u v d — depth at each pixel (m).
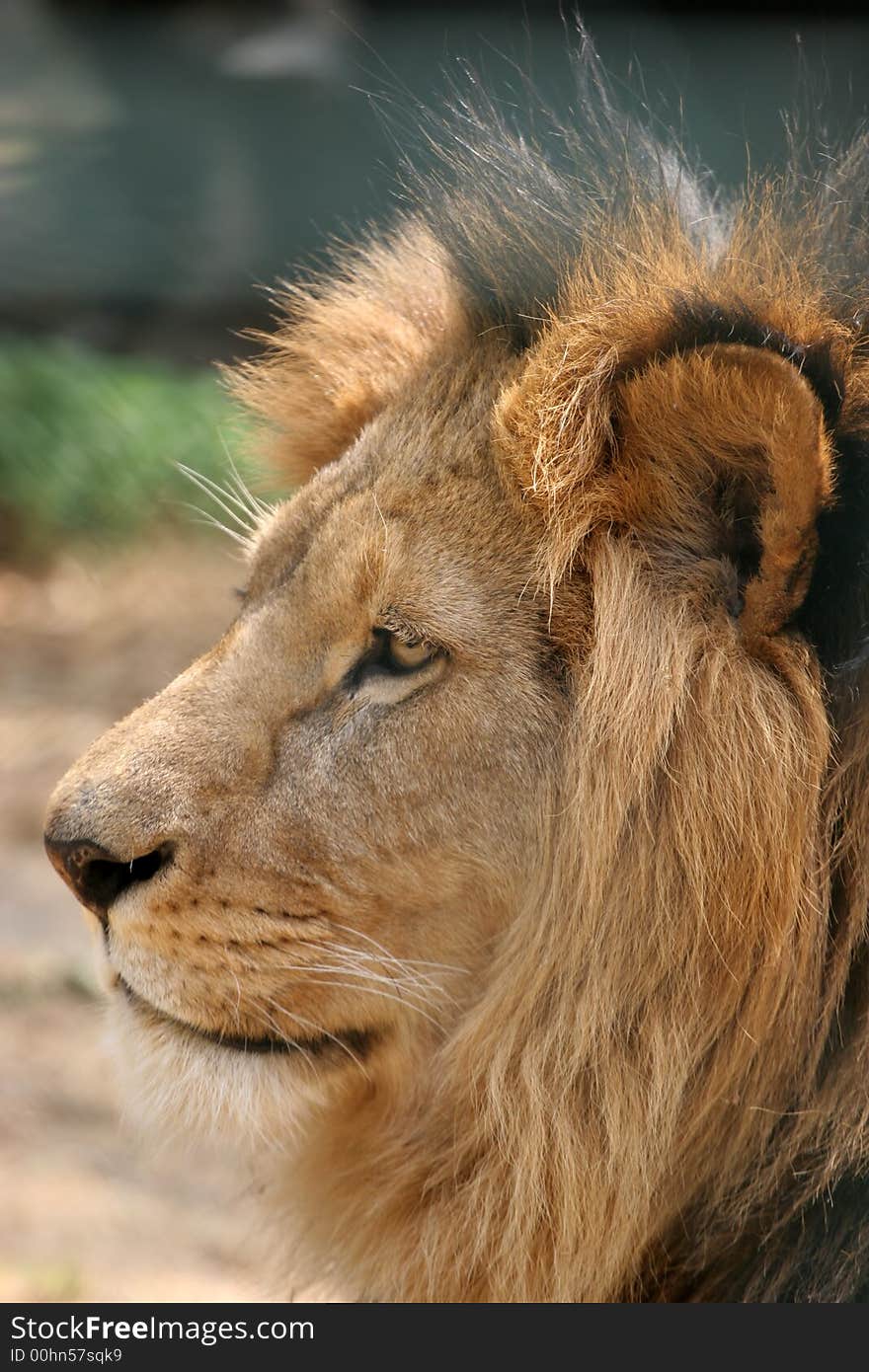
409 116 6.24
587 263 5.43
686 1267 5.32
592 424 5.06
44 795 16.70
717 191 6.45
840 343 4.82
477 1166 5.42
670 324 4.92
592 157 5.76
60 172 28.11
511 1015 5.26
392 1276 5.64
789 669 4.81
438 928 5.33
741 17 18.06
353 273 6.70
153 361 28.12
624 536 5.11
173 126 27.92
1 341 27.78
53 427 25.33
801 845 4.78
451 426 5.47
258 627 5.50
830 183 5.33
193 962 5.39
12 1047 12.13
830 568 4.85
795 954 4.86
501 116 6.16
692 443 4.95
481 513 5.27
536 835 5.18
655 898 4.97
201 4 27.78
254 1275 9.12
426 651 5.23
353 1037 5.51
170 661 21.08
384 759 5.25
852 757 4.83
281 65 27.25
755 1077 5.00
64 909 14.25
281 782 5.33
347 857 5.29
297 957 5.34
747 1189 5.11
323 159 27.20
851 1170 5.02
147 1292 9.08
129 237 28.03
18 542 24.61
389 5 20.86
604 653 4.98
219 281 28.30
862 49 17.53
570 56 6.02
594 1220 5.20
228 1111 5.50
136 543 25.02
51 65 28.02
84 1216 10.15
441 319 6.21
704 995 4.95
